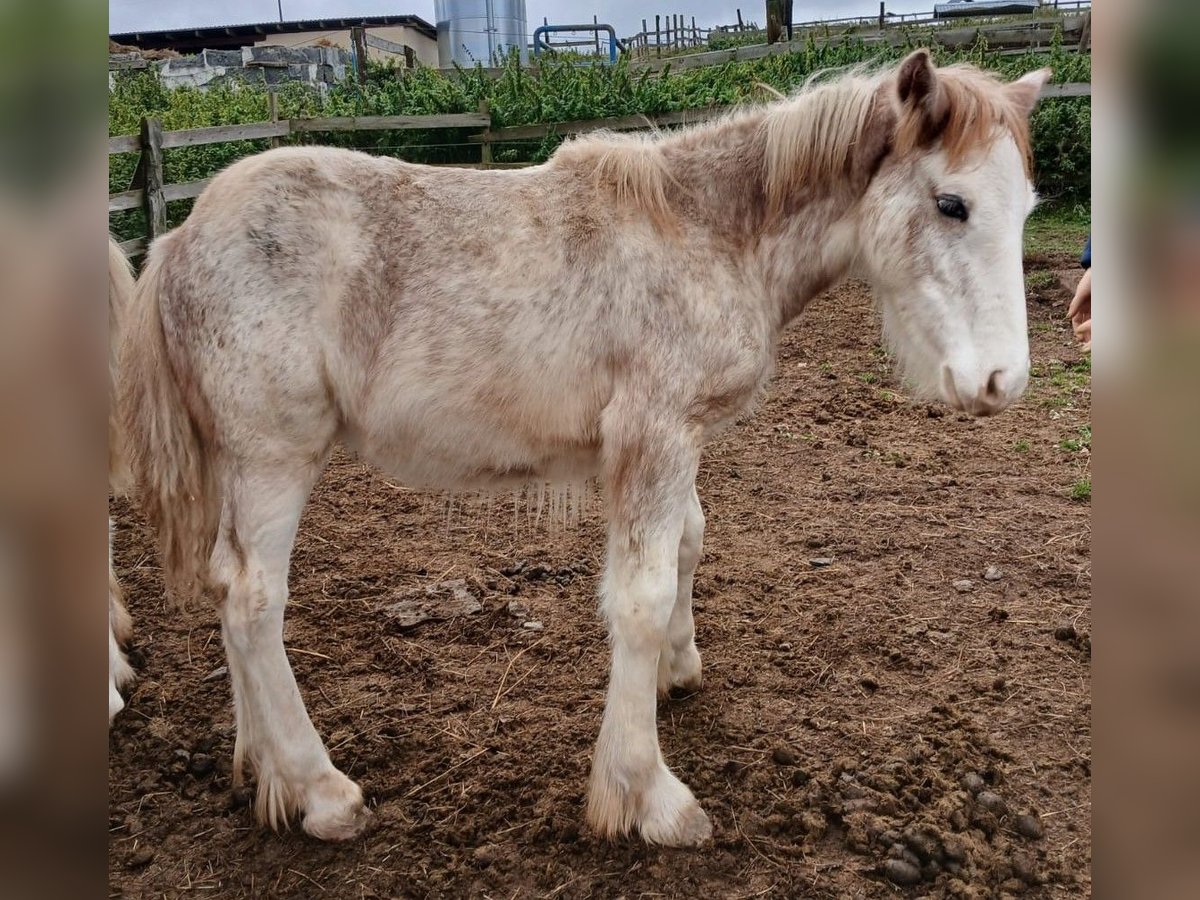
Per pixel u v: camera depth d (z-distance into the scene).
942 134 2.26
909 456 5.14
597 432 2.40
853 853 2.36
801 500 4.60
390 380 2.27
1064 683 3.05
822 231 2.48
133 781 2.67
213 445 2.29
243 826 2.50
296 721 2.38
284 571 2.32
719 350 2.34
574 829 2.42
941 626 3.40
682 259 2.34
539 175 2.43
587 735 2.82
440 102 11.96
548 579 3.84
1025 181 2.29
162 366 2.28
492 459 2.43
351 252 2.24
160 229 8.35
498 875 2.29
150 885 2.30
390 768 2.70
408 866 2.34
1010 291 2.24
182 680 3.17
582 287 2.29
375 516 4.52
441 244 2.28
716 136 2.52
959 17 21.17
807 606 3.57
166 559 2.40
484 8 24.72
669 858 2.34
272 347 2.17
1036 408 5.84
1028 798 2.52
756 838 2.40
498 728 2.87
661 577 2.31
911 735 2.79
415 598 3.68
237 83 17.19
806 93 2.53
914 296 2.37
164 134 8.37
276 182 2.24
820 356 7.20
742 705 2.97
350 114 12.74
